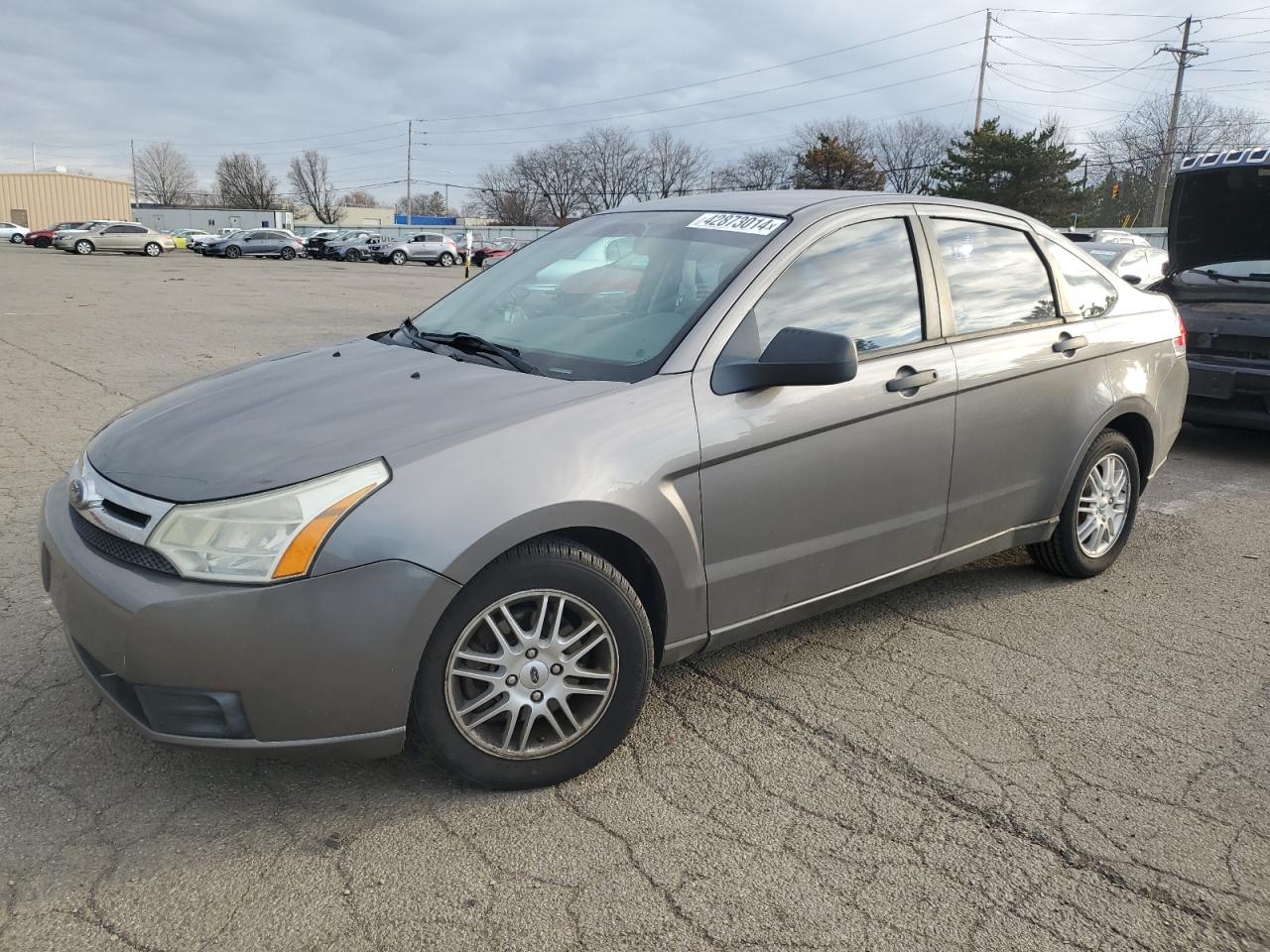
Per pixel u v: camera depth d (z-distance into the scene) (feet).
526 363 10.09
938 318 11.70
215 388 10.37
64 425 23.03
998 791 9.19
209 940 7.02
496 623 8.53
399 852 8.07
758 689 11.09
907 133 268.82
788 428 9.91
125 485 8.31
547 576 8.53
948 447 11.59
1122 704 10.96
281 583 7.57
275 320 50.37
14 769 9.03
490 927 7.25
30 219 220.43
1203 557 16.05
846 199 11.57
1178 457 23.59
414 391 9.44
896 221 11.76
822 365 9.12
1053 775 9.48
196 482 8.04
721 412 9.50
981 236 12.73
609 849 8.19
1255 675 11.76
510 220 326.65
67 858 7.84
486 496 8.08
